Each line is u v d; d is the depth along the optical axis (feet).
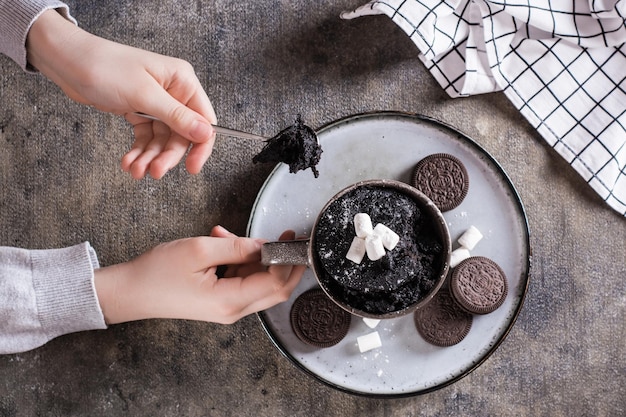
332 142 2.26
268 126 2.39
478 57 2.33
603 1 2.26
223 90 2.39
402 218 2.00
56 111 2.39
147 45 2.39
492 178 2.26
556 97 2.33
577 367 2.37
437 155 2.25
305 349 2.25
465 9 2.31
